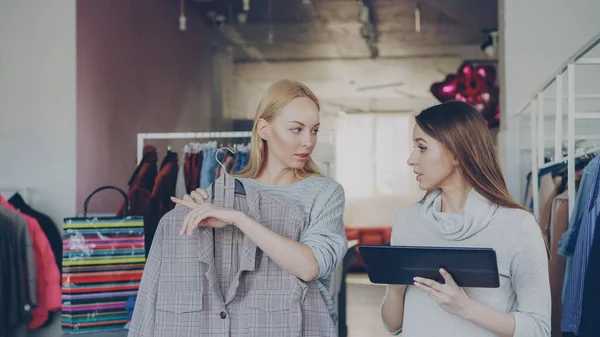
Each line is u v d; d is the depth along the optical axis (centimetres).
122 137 572
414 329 191
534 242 181
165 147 662
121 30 580
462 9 784
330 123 1027
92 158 515
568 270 283
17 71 498
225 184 199
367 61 967
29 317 388
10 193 445
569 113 303
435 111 192
